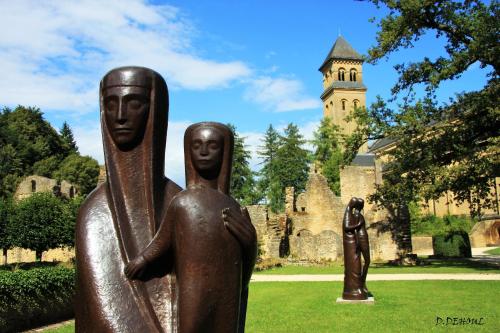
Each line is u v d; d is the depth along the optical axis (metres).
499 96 20.84
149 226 2.75
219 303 2.38
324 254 32.34
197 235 2.40
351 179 38.91
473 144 22.83
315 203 38.88
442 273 20.75
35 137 58.47
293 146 59.34
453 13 21.94
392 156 26.39
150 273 2.58
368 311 11.41
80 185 56.28
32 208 27.98
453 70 21.52
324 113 90.94
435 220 50.12
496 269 21.83
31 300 10.62
